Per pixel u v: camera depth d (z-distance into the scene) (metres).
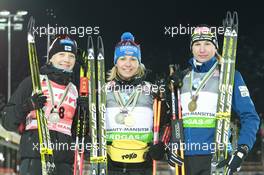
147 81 5.86
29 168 5.69
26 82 5.79
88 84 5.83
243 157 5.27
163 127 5.70
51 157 5.61
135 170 5.66
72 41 5.92
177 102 5.51
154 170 5.59
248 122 5.40
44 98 5.60
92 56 5.82
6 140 17.92
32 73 5.67
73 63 5.89
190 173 5.42
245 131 5.37
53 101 5.77
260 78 30.25
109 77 5.84
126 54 5.70
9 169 20.83
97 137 5.72
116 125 5.70
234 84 5.52
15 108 5.70
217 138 5.36
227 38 5.51
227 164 5.26
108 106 5.75
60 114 5.76
